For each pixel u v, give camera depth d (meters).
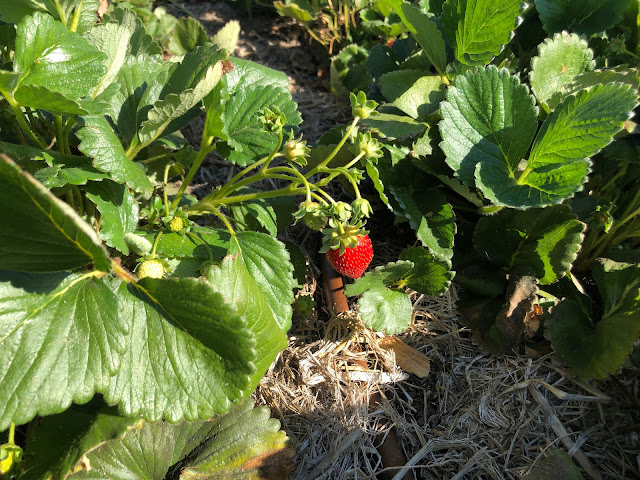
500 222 0.29
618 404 0.27
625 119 0.24
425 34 0.30
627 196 0.32
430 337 0.29
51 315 0.18
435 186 0.31
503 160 0.28
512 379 0.28
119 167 0.21
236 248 0.24
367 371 0.28
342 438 0.26
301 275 0.30
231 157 0.25
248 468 0.22
